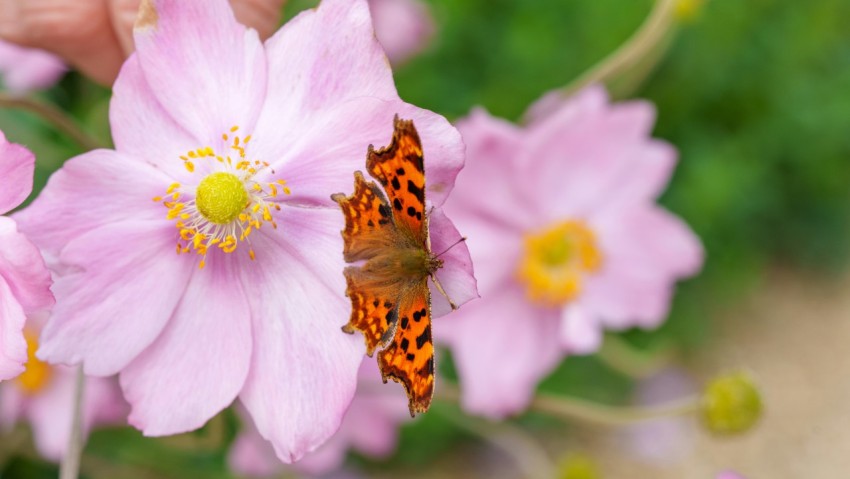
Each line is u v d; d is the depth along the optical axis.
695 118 0.85
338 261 0.36
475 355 0.47
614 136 0.48
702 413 0.48
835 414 0.87
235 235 0.36
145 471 0.62
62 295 0.35
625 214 0.49
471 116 0.45
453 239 0.35
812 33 0.83
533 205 0.48
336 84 0.35
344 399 0.35
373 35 0.35
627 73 0.50
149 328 0.36
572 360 0.77
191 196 0.36
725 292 0.85
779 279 0.94
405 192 0.34
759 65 0.83
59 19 0.38
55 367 0.48
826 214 0.90
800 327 0.92
